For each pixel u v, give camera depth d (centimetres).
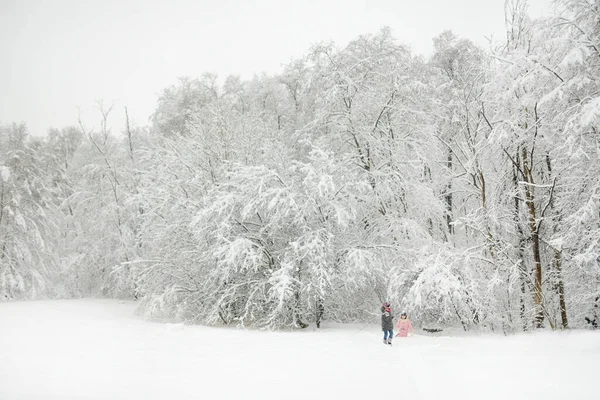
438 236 1956
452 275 1398
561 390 600
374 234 1794
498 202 1678
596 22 1257
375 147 1897
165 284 1794
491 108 1691
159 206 1836
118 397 589
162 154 2112
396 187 1820
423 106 1998
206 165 1941
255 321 1672
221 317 1716
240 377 711
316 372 751
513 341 1133
